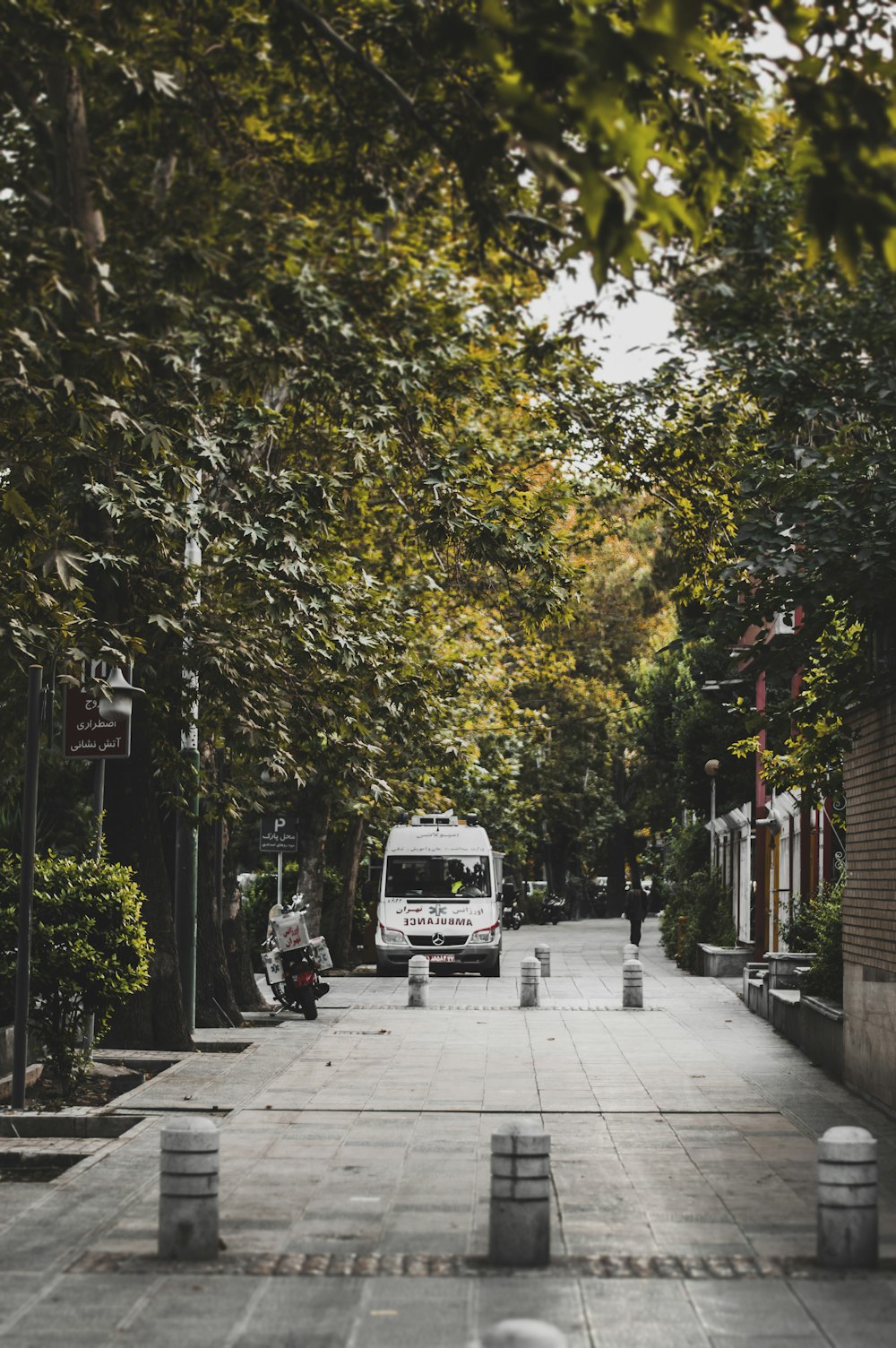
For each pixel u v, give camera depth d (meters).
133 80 17.16
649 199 5.73
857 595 13.18
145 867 17.66
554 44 5.47
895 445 13.70
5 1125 12.11
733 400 19.53
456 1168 10.30
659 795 57.06
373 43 13.38
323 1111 12.71
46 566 11.99
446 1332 6.59
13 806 18.05
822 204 5.32
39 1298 7.14
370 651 17.53
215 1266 7.72
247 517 16.38
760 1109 13.03
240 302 19.67
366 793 19.30
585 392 20.50
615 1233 8.41
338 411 19.66
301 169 20.59
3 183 20.48
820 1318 6.79
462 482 18.34
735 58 9.52
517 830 52.88
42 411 14.84
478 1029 19.75
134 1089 13.97
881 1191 9.55
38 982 13.77
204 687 16.66
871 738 13.98
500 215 9.24
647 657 58.19
